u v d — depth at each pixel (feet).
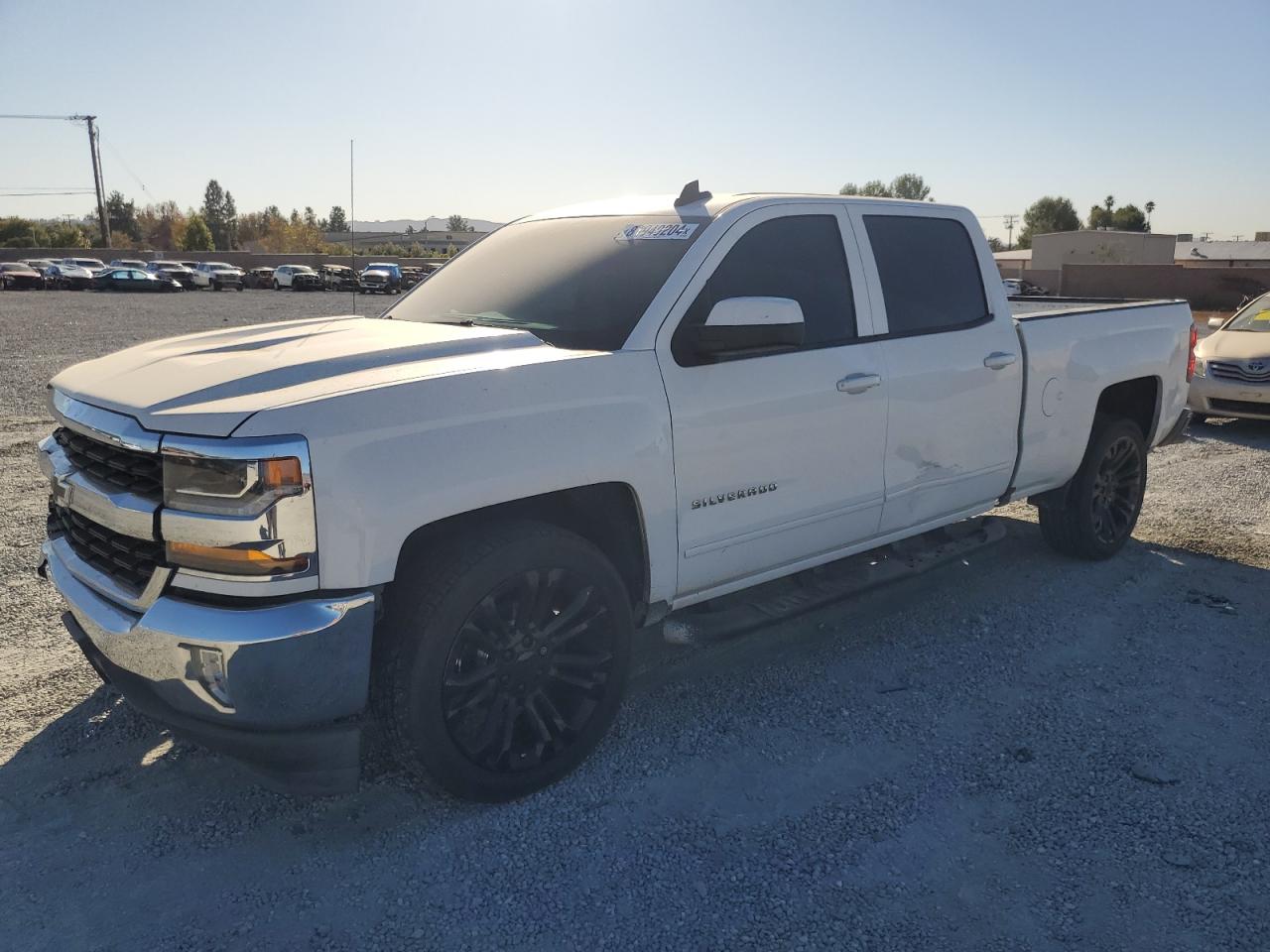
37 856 9.44
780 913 8.77
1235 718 12.39
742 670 13.79
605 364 10.59
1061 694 13.05
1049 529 18.26
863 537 13.88
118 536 9.52
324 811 10.25
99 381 10.23
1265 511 22.03
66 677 13.10
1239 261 220.64
